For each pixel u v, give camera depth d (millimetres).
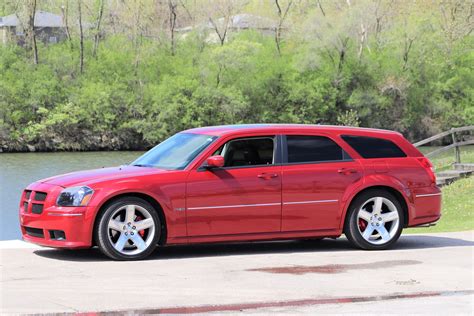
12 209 42031
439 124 92312
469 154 32781
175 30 104750
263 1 105188
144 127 88500
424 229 18094
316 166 11789
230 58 90875
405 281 9461
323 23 91688
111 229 10734
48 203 10797
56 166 67750
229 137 11445
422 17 92312
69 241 10633
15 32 100375
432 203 12492
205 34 100875
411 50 92000
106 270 9992
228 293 8602
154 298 8289
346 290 8875
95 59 97500
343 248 12453
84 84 91500
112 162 72625
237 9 102438
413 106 92938
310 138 11938
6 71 91188
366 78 92500
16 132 85812
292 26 98438
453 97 93500
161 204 10906
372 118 92875
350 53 92375
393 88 90562
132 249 10930
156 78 95250
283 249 12305
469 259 11242
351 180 11938
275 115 92312
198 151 11320
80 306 7852
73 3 104625
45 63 94562
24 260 10797
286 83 91938
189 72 92062
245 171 11391
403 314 7777
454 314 7793
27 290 8664
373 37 94812
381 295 8641
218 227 11203
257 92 92500
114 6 104562
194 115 89750
